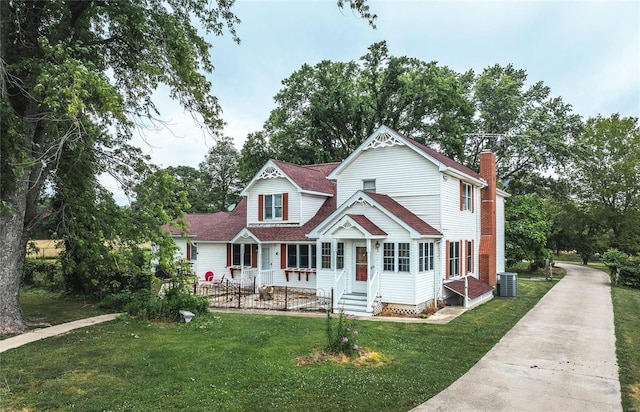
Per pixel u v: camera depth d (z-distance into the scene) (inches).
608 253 1147.9
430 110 1450.5
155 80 498.9
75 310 603.8
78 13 475.8
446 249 741.3
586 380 349.7
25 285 860.0
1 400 272.8
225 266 970.7
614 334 517.7
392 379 337.4
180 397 285.3
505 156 1529.3
